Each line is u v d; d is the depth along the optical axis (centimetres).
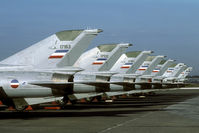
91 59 2805
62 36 2066
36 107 2727
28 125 1614
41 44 2052
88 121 1777
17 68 1980
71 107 2883
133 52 3591
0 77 1928
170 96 5462
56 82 1878
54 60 2038
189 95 5875
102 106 2980
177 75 6625
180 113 2255
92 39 2092
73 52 2061
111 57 2828
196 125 1606
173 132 1384
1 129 1480
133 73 3569
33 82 1911
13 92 1909
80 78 2727
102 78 2770
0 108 2797
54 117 2000
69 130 1440
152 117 1992
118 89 3203
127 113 2261
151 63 4316
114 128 1499
